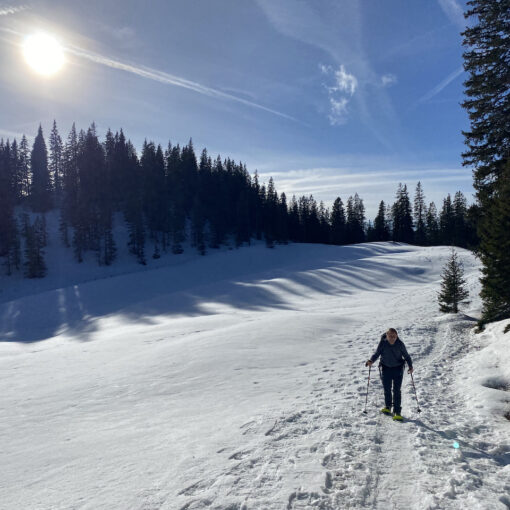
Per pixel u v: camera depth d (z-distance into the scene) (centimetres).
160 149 9456
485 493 419
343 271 5012
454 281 2169
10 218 7269
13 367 1357
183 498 407
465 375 926
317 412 684
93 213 7600
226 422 647
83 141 9781
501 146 1509
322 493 416
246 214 8556
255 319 2156
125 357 1379
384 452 524
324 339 1466
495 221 1282
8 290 5991
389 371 682
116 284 5094
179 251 7556
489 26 1459
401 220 8869
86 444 584
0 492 443
